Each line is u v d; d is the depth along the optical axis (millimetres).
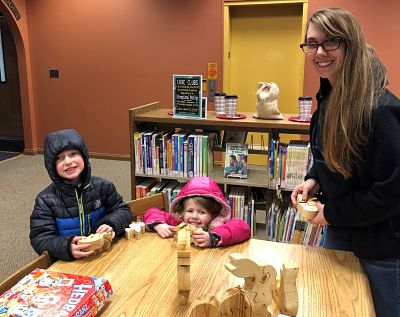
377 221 1156
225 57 4863
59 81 5551
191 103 2594
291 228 2484
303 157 2416
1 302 986
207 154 2586
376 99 1101
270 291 958
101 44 5270
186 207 1669
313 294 1100
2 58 5766
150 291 1122
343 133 1141
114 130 5504
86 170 1514
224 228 1430
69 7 5262
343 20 1118
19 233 3205
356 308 1041
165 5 4918
